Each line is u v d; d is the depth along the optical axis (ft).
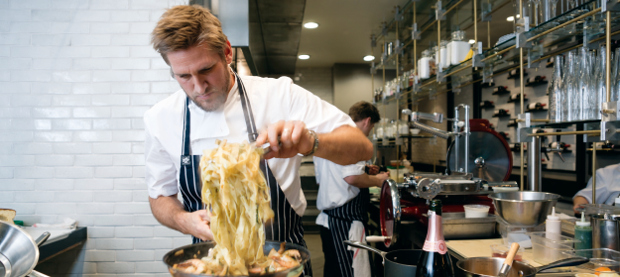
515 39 6.72
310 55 22.58
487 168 8.45
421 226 7.29
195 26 3.50
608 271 3.78
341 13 15.29
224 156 2.95
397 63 15.03
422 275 2.89
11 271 3.51
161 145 4.86
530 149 7.05
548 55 7.18
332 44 20.01
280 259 2.66
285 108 4.79
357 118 10.62
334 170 8.64
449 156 8.57
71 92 9.37
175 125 4.75
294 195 5.00
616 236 4.67
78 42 9.36
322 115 4.76
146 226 9.41
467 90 19.16
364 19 16.01
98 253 9.38
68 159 9.36
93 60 9.37
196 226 3.86
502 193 5.59
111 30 9.38
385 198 4.83
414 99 14.73
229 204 2.90
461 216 6.55
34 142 9.37
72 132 9.36
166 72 9.39
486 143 8.40
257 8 10.46
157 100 9.37
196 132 4.66
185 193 4.75
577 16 5.38
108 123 9.37
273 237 4.65
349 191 8.60
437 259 2.86
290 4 10.24
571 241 5.04
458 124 8.46
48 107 9.37
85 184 9.37
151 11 9.38
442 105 21.15
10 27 9.34
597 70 5.39
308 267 4.78
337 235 8.68
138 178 9.41
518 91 15.35
